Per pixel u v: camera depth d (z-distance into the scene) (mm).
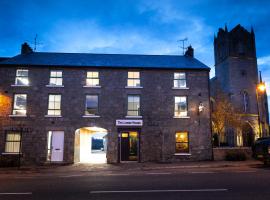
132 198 7895
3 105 22234
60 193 8906
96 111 23016
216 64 46062
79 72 23484
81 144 24328
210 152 22844
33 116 22250
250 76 41469
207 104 23812
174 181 11141
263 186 9633
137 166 18531
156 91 23672
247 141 38219
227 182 10625
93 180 12000
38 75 23094
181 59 27000
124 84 23578
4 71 22891
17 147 21859
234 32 42875
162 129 22953
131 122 22656
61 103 22719
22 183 11422
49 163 21484
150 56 27734
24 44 26203
